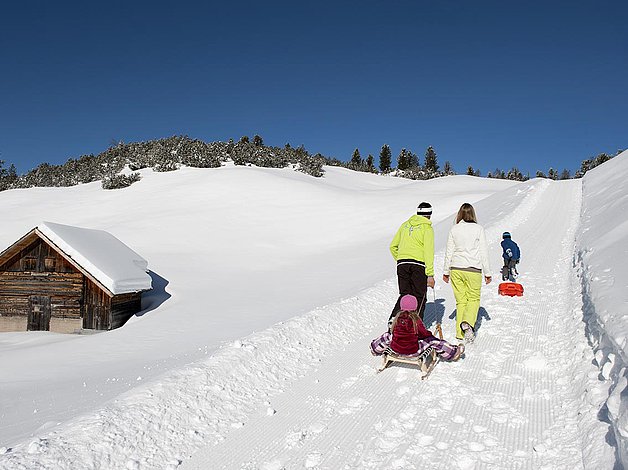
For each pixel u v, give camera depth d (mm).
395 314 6574
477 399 4922
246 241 32688
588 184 30453
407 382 5555
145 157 62719
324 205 41438
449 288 10977
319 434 4418
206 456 4145
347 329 8156
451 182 57312
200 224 36406
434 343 5824
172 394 4945
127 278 18859
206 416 4793
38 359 12000
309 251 30719
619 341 4188
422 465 3762
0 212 43938
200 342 12414
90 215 41125
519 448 3918
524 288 10281
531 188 33562
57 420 5125
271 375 5934
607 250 8664
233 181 48125
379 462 3861
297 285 21469
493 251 15680
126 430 4234
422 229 6820
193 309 18391
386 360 5961
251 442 4355
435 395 5113
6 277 19516
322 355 6844
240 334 12711
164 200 43656
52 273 19172
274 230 35281
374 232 34219
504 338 6938
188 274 25531
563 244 15914
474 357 6219
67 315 18906
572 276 10703
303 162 66250
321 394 5391
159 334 14516
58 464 3662
